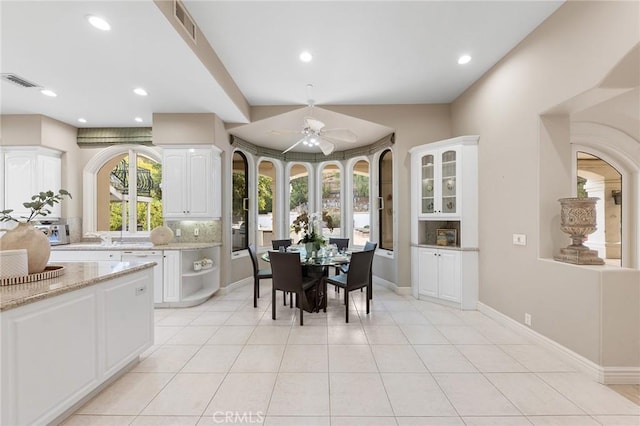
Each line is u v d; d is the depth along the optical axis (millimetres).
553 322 2676
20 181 4383
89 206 5043
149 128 4957
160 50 2631
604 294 2229
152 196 5156
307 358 2605
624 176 3793
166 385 2205
